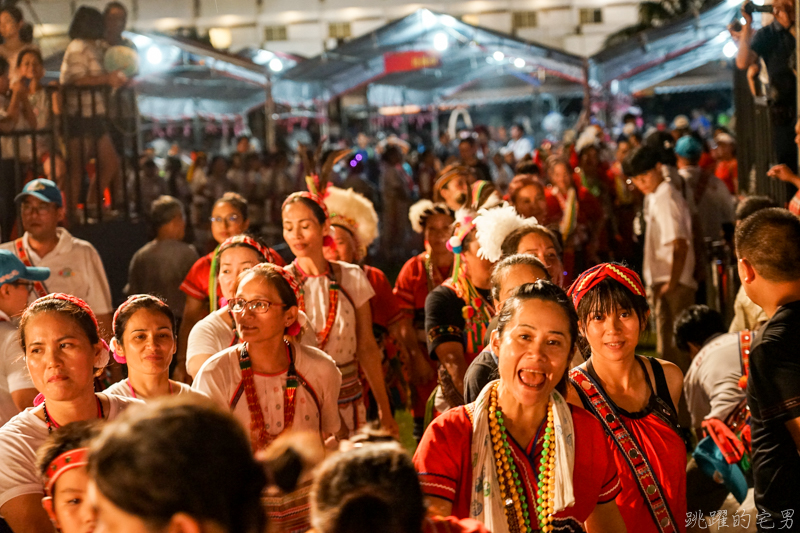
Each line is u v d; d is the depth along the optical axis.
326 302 4.12
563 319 2.14
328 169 4.38
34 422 2.55
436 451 2.18
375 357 4.30
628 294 2.64
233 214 5.88
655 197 6.55
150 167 14.41
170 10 34.56
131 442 1.07
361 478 1.46
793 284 2.70
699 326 4.51
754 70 6.09
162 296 6.51
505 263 3.02
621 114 24.48
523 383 2.13
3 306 3.87
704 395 3.95
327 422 3.19
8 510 2.43
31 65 7.84
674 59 22.78
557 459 2.18
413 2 35.22
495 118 32.50
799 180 4.56
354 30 35.59
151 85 18.77
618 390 2.68
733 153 10.88
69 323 2.54
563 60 19.08
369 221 5.65
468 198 4.64
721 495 3.78
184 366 5.11
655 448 2.60
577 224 8.20
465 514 2.20
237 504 1.11
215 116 22.56
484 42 18.88
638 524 2.57
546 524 2.17
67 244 5.08
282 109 22.41
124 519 1.07
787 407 2.57
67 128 8.32
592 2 34.59
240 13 35.41
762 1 5.60
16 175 7.63
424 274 5.40
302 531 1.99
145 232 8.99
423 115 29.47
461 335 3.95
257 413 2.98
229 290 3.96
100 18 8.85
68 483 1.89
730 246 6.84
